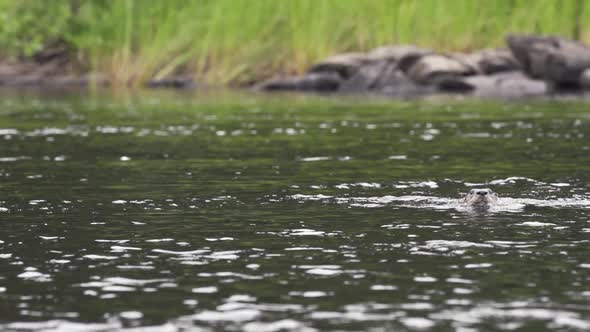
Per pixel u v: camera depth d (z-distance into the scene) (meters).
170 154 70.75
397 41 165.50
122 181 56.31
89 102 133.12
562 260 34.84
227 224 42.41
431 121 96.75
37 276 33.03
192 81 172.75
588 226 41.22
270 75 169.25
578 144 74.50
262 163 64.94
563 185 53.47
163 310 28.91
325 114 107.88
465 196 47.91
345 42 166.88
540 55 151.25
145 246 37.84
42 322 27.73
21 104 130.12
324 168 61.88
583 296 30.00
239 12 169.12
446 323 27.34
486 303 29.36
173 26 176.38
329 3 164.62
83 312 28.73
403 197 49.69
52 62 196.88
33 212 45.62
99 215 44.78
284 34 168.50
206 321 27.75
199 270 33.84
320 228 41.28
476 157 67.38
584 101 122.69
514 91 146.75
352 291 30.88
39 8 190.00
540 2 161.75
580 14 161.12
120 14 180.12
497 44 164.00
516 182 54.66
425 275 32.84
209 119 102.94
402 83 154.25
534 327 26.86
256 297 30.25
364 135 84.00
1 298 30.28
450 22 163.25
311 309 28.88
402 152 71.00
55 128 92.88
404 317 27.97
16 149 74.44
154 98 140.88
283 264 34.66
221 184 54.81
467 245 37.50
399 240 38.56
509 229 40.69
